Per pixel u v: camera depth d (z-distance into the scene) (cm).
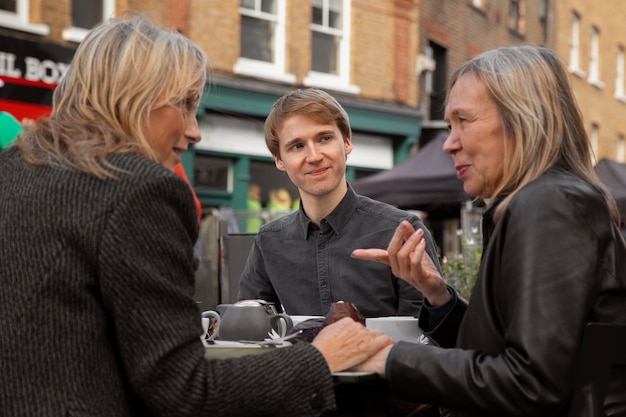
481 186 184
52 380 149
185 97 176
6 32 875
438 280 209
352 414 210
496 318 166
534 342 153
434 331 210
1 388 149
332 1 1259
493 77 179
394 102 1329
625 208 264
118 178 155
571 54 2048
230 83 1095
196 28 1072
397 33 1334
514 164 175
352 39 1270
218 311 219
